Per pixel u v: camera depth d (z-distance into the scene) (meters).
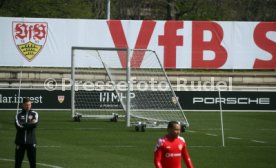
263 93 42.66
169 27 44.53
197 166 21.97
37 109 41.28
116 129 32.47
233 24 45.00
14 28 43.44
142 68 44.03
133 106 38.78
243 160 23.34
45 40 43.75
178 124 14.89
